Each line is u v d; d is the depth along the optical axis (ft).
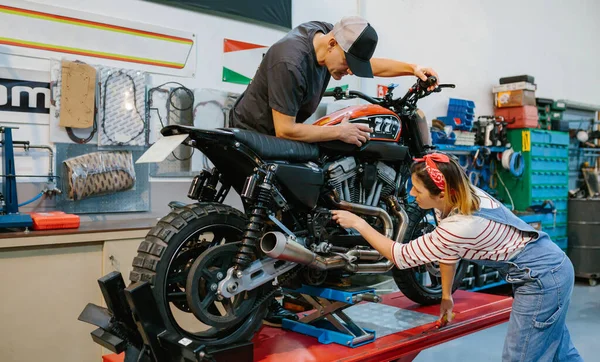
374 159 7.73
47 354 8.61
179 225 5.68
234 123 7.41
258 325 6.21
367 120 7.58
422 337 7.16
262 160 6.18
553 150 20.04
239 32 13.12
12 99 10.07
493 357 11.80
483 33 19.72
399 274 8.46
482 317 8.17
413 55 17.12
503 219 6.26
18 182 10.07
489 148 18.37
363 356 6.35
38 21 10.27
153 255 5.52
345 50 6.66
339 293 6.81
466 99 19.12
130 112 11.07
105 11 11.07
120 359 6.42
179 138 5.66
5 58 9.99
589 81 25.20
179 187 12.10
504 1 20.61
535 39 22.11
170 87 11.87
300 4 14.29
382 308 8.81
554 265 6.29
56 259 8.72
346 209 7.22
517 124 19.20
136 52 11.45
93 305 6.01
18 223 8.54
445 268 7.25
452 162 6.28
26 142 9.84
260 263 5.94
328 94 8.41
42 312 8.57
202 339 5.74
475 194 6.30
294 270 6.58
